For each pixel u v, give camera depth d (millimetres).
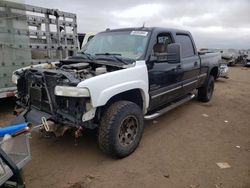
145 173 3266
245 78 14258
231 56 23438
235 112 6348
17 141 2350
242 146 4207
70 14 6926
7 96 5273
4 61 5133
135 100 4031
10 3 5078
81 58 4402
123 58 4035
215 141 4387
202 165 3514
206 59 6383
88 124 3281
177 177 3193
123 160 3592
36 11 5930
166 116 5750
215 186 3020
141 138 4258
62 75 3158
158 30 4441
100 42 4816
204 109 6492
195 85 6043
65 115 3275
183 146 4125
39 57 6062
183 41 5344
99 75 3240
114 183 3039
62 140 4223
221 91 9406
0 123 4965
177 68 4824
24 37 5465
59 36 6617
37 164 3465
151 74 4070
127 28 4719
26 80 3775
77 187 2945
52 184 3016
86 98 3098
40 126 3225
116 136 3377
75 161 3553
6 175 2197
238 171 3379
